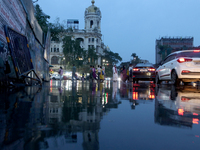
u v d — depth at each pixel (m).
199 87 6.78
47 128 1.27
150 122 1.52
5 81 5.11
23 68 5.25
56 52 62.91
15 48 4.87
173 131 1.26
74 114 1.80
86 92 4.45
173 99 3.19
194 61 6.79
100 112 1.94
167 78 8.29
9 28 4.73
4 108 2.09
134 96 3.64
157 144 1.00
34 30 8.80
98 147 0.93
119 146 0.96
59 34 26.73
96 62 68.62
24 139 1.03
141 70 10.40
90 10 70.06
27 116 1.67
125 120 1.58
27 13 7.42
